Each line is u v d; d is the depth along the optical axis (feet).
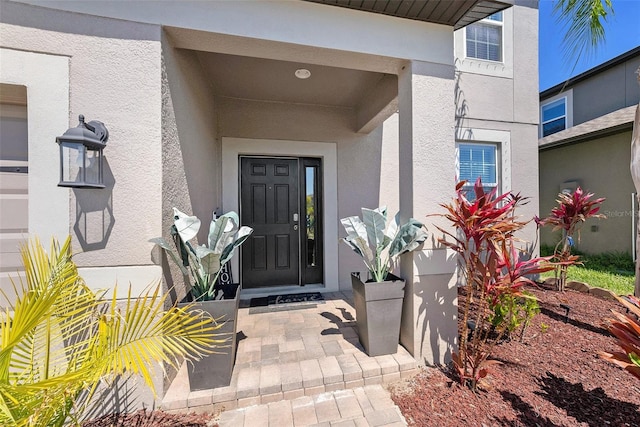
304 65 10.27
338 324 10.06
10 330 3.65
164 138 6.47
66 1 5.89
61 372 5.19
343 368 7.22
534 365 7.68
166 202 6.54
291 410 6.27
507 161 17.07
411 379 7.29
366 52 7.71
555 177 26.99
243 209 14.11
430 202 8.09
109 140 6.06
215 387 6.49
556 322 10.36
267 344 8.55
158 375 6.16
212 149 11.89
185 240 6.31
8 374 3.69
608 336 9.23
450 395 6.59
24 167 6.32
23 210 6.32
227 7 6.81
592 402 6.24
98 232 6.01
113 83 6.10
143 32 6.27
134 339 4.30
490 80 16.72
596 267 20.38
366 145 14.61
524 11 17.03
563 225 14.49
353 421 5.92
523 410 6.03
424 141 8.08
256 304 12.07
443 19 8.09
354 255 14.51
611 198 22.38
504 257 6.54
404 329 8.27
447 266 8.17
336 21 7.51
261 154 13.76
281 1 7.15
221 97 12.97
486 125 16.76
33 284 4.50
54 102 5.83
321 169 14.44
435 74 8.20
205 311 6.41
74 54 5.93
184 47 7.34
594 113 26.13
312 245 14.94
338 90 12.42
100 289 5.57
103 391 5.99
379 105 11.50
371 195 14.67
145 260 6.20
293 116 13.74
